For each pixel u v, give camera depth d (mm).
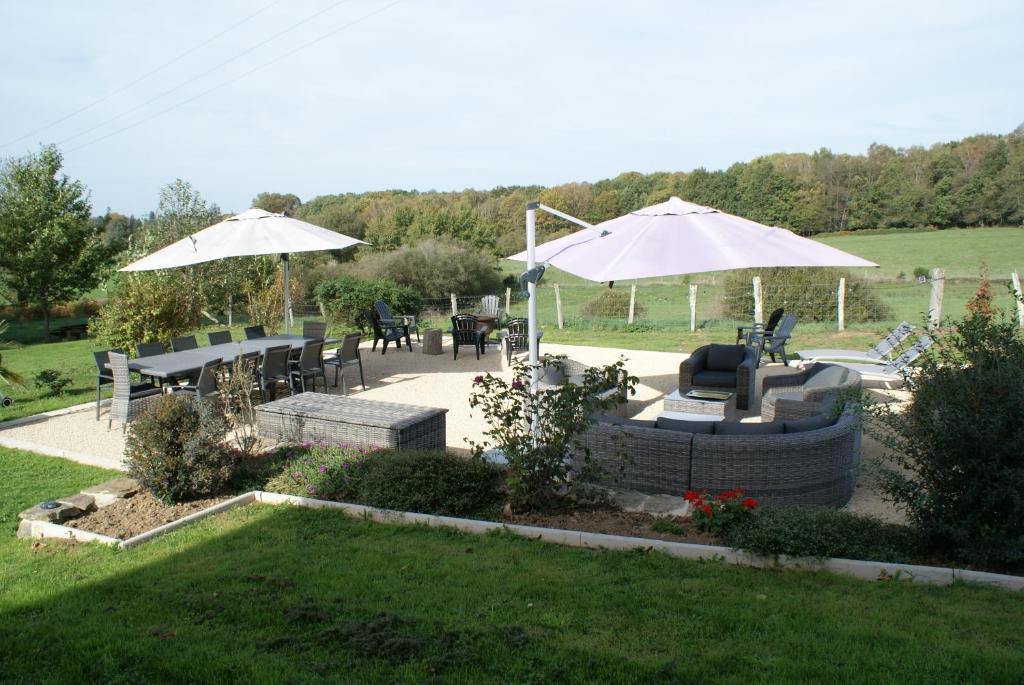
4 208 24859
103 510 5973
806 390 7207
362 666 3127
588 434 6133
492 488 5840
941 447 4270
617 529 5098
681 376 9109
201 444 6168
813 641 3275
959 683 2857
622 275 5582
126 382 8758
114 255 26578
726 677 2945
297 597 3975
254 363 9406
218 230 10859
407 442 6871
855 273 19672
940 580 4098
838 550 4367
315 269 28078
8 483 6891
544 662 3123
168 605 3959
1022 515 4105
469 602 3834
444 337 17406
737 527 4715
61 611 3969
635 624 3518
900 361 9141
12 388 12008
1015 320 4453
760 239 6246
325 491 6090
